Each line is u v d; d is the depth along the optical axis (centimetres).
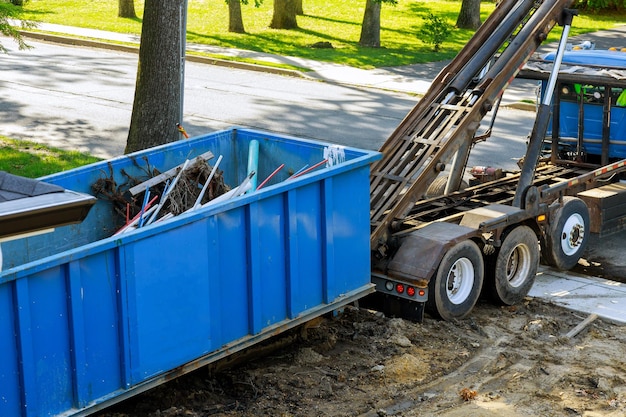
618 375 729
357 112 1898
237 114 1830
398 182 874
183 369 639
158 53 1248
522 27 978
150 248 600
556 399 687
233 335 678
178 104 1281
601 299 920
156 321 612
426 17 3073
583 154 1133
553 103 1130
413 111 939
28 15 3394
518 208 901
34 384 549
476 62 954
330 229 737
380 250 828
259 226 678
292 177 771
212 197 805
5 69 2317
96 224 789
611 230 1032
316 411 661
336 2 3744
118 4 3575
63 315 561
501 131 1733
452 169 1038
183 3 1254
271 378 710
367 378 720
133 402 669
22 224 482
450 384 714
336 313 775
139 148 1274
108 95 2002
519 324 847
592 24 3356
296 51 2736
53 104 1889
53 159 1386
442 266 817
